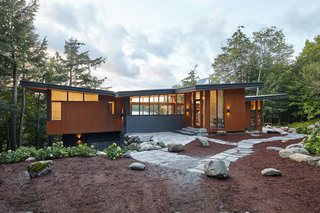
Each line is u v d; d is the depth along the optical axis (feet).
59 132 40.65
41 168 15.06
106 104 46.03
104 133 48.06
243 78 88.99
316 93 57.00
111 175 15.31
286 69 75.82
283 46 83.66
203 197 11.78
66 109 41.52
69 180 14.14
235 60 86.69
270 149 25.08
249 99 46.55
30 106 59.88
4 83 48.93
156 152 24.68
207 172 15.07
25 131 59.93
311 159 16.81
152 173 15.97
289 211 10.05
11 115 48.16
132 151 25.67
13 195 11.97
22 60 47.85
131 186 13.28
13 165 17.81
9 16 42.55
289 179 14.11
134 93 42.11
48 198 11.59
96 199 11.49
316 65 53.52
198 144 29.07
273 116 77.71
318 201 10.81
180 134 42.83
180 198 11.71
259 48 84.99
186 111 49.14
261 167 17.52
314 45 65.41
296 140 33.04
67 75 71.41
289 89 71.26
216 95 42.50
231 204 10.91
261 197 11.59
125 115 44.29
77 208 10.61
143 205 10.98
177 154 23.52
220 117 42.68
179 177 14.97
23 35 44.27
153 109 46.96
